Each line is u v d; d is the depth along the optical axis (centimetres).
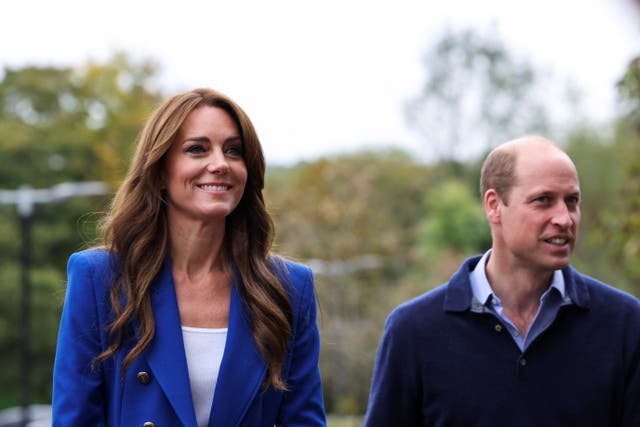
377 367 812
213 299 732
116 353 702
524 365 758
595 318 770
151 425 687
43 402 6662
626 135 2575
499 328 768
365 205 5088
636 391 761
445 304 788
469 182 9312
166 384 687
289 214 4969
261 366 716
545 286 777
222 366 700
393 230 5147
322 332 4216
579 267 4234
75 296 708
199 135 709
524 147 770
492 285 786
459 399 767
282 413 757
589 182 5831
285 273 765
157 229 722
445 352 779
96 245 759
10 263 6756
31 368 6662
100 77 7825
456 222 6819
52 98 7706
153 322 696
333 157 7606
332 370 4200
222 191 710
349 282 4466
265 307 720
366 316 4462
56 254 7006
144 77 8112
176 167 711
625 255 1706
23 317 3528
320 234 4912
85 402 693
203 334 716
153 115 722
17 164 7275
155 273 710
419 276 4709
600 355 761
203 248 734
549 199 750
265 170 747
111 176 7031
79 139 7381
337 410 4150
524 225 752
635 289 2661
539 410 751
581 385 754
